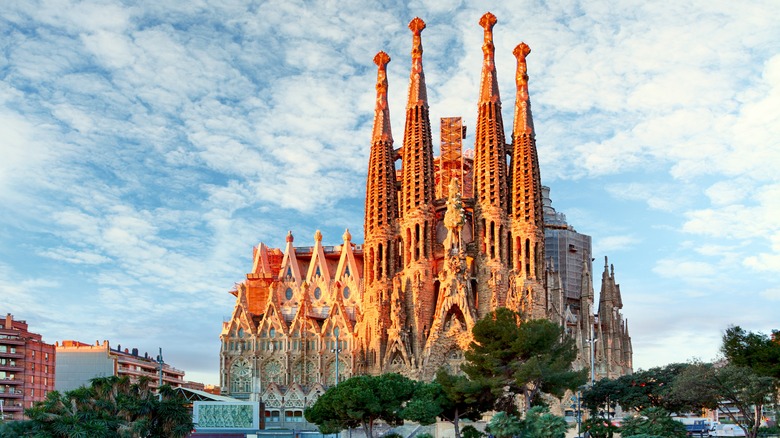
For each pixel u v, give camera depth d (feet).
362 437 360.28
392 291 481.05
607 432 286.05
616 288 564.71
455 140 524.52
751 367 280.51
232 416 325.62
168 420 231.91
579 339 488.85
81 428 195.31
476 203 487.20
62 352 591.37
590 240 594.65
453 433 376.68
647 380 327.06
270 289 517.14
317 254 549.95
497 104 497.87
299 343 501.56
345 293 537.65
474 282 479.41
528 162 483.10
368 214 498.69
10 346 471.62
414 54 510.58
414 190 485.56
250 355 503.20
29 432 196.65
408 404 274.36
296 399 480.23
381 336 470.80
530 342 281.33
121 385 228.22
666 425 264.93
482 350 289.94
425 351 448.24
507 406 300.61
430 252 479.82
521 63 507.30
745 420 330.13
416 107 498.69
